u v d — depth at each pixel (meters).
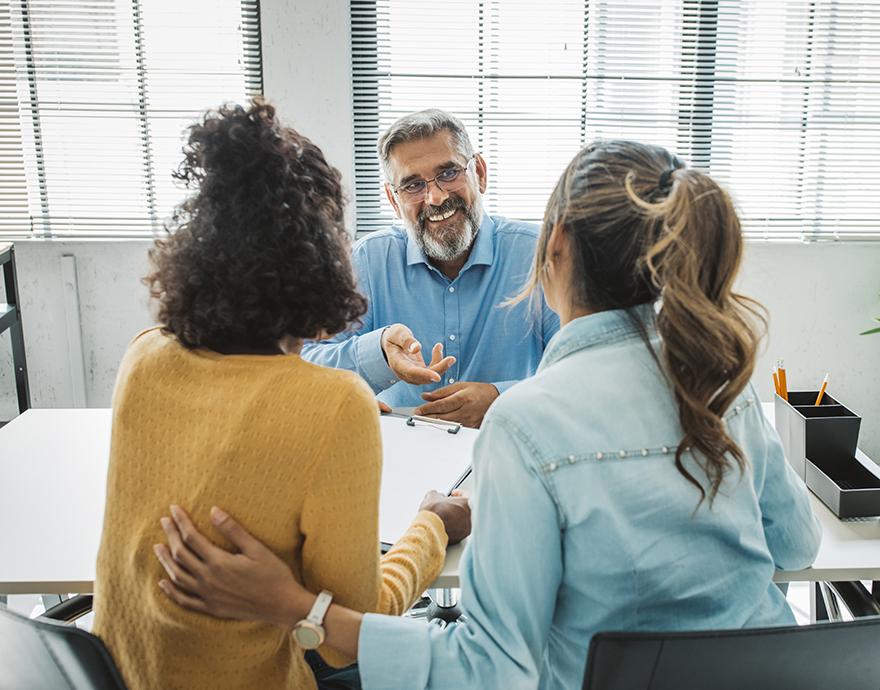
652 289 0.91
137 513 0.91
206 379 0.91
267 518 0.89
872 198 2.95
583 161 0.92
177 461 0.90
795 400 1.56
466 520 1.22
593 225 0.89
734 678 0.84
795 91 2.87
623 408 0.89
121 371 0.97
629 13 2.79
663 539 0.88
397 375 1.67
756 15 2.80
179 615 0.90
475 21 2.79
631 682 0.83
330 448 0.88
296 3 2.68
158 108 2.80
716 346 0.84
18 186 2.83
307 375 0.90
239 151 0.89
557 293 0.97
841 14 2.80
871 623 0.81
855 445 1.42
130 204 2.88
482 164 1.95
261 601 0.89
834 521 1.33
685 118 2.88
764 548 0.96
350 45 2.75
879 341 3.04
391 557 1.10
